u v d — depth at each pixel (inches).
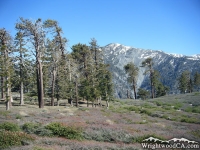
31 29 1430.9
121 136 568.1
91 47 2413.9
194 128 809.5
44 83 2039.9
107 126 716.0
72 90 1924.2
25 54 1678.2
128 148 436.5
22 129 644.7
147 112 1521.9
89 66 2212.1
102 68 2274.9
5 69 1348.4
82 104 2276.1
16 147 421.4
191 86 4101.9
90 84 2022.6
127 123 897.5
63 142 481.1
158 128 757.9
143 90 4128.9
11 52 1555.1
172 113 1471.5
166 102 2356.1
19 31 1481.3
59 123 629.9
